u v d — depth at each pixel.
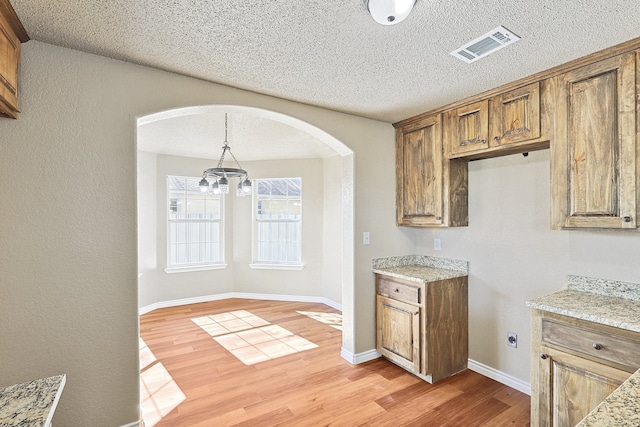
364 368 2.72
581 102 1.77
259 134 3.82
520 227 2.36
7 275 1.54
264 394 2.32
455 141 2.50
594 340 1.51
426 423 1.99
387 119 2.94
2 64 1.32
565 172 1.82
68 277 1.66
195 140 4.02
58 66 1.64
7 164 1.54
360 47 1.66
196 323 3.88
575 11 1.35
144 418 2.04
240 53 1.73
